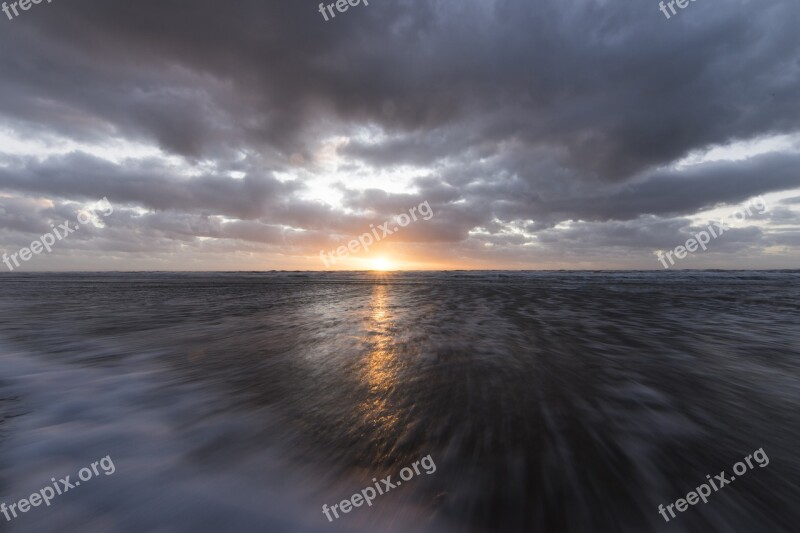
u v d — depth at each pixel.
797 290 24.39
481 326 10.26
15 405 4.60
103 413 4.37
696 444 3.61
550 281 39.59
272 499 2.79
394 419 4.14
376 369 6.07
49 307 14.82
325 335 8.96
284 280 47.25
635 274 64.25
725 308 14.50
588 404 4.59
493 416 4.21
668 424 4.05
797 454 3.44
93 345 7.93
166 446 3.58
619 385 5.30
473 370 6.00
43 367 6.23
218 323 10.86
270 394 4.95
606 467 3.19
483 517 2.58
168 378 5.64
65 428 3.97
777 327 10.20
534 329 9.78
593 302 16.88
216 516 2.62
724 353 7.25
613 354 7.10
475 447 3.52
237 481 3.02
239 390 5.11
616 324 10.63
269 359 6.73
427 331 9.50
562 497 2.79
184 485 2.96
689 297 19.20
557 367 6.20
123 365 6.39
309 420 4.14
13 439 3.72
